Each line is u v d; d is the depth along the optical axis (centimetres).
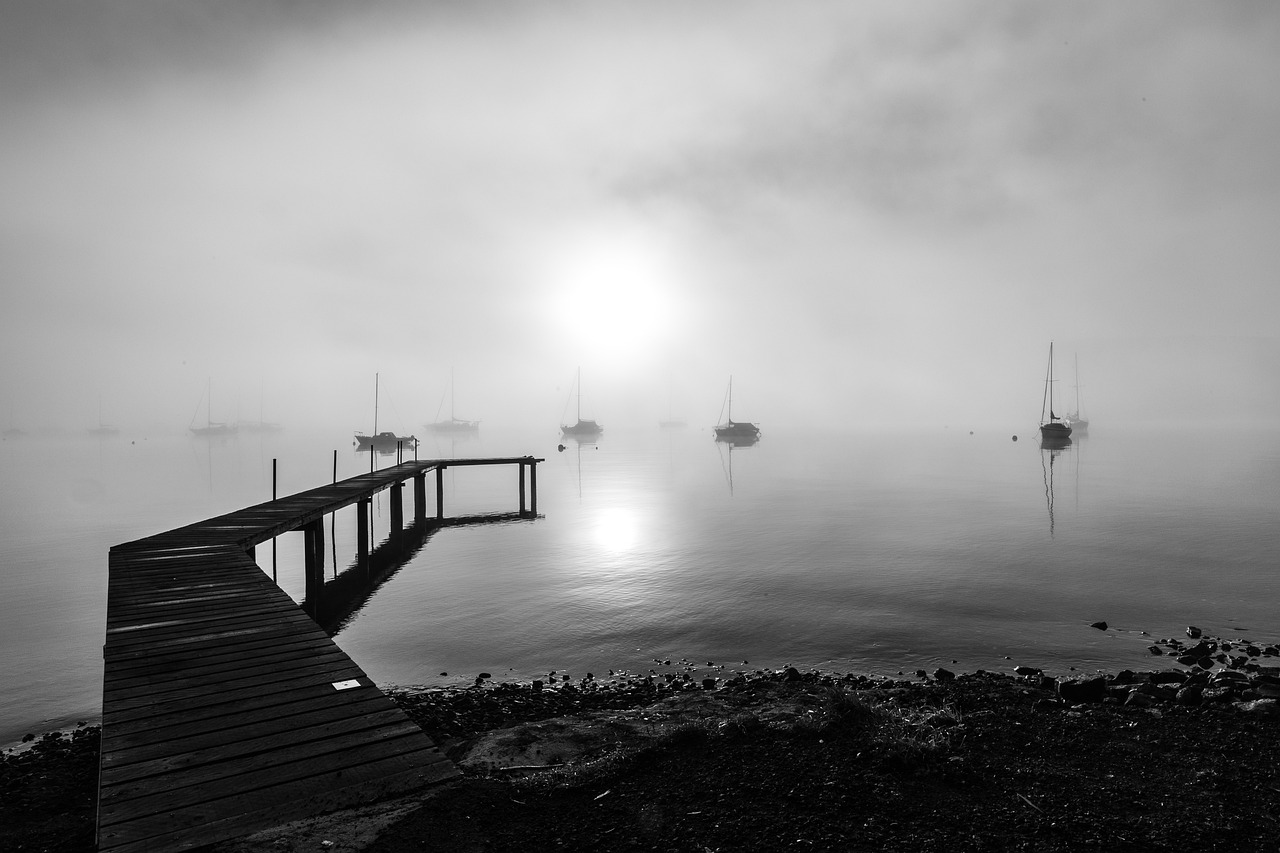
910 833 664
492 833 601
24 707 1327
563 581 2345
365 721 743
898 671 1458
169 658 942
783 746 862
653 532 3381
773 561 2606
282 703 788
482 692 1308
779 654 1577
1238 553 2673
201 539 1852
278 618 1142
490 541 3231
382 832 561
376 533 3650
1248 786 806
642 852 606
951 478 6122
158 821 550
